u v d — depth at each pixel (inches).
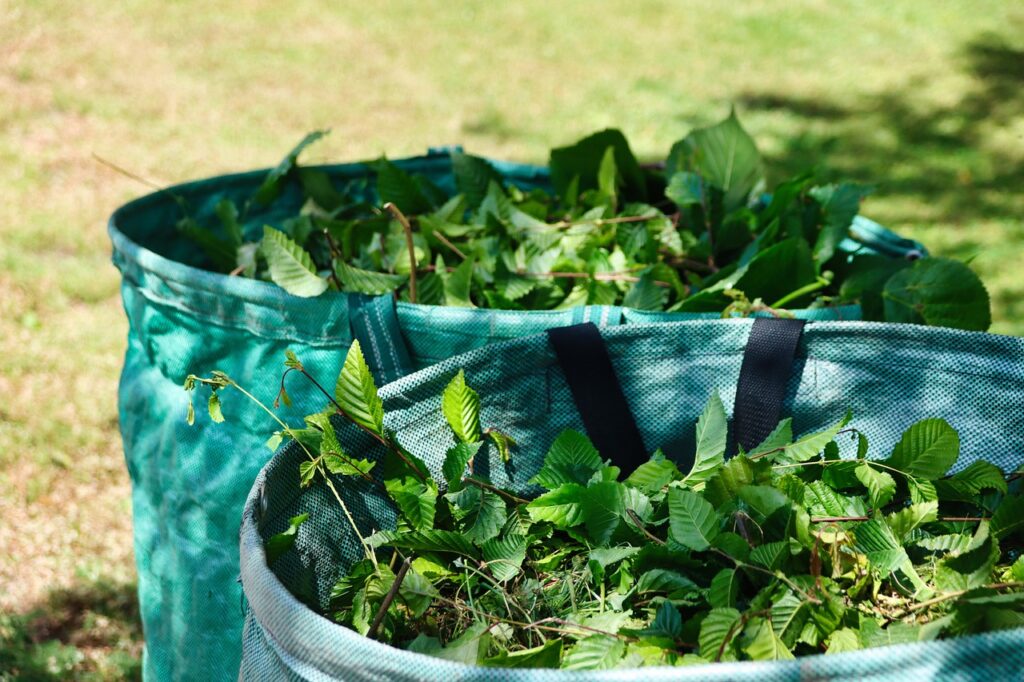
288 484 36.2
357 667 27.3
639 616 35.2
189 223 64.1
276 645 29.4
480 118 184.2
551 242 58.4
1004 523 36.8
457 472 39.5
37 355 109.0
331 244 50.7
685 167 63.5
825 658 25.1
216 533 51.4
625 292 55.8
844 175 159.3
